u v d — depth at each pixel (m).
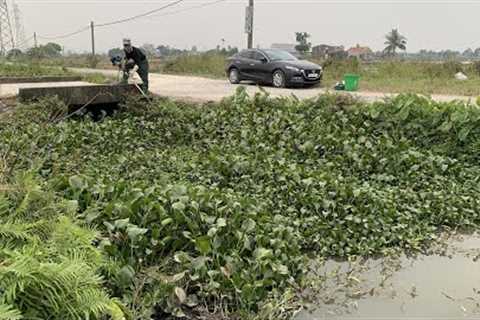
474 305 4.07
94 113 11.34
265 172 6.23
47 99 9.89
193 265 3.88
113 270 3.62
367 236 5.16
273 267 3.99
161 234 4.25
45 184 4.20
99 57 39.88
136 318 3.34
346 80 17.62
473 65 23.89
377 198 5.71
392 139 8.16
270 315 3.61
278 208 5.54
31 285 2.51
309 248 4.98
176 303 3.60
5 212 3.33
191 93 14.90
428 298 4.16
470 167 7.55
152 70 28.80
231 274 3.85
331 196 5.62
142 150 7.95
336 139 7.58
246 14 25.28
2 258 2.71
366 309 3.96
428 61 26.78
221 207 4.60
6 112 9.31
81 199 4.53
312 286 4.18
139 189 4.58
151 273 3.84
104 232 4.07
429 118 8.36
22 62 26.05
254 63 18.97
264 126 8.66
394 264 4.76
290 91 16.97
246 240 4.20
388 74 23.53
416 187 6.60
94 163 6.94
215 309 3.67
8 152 4.86
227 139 8.61
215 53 32.69
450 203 5.98
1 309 2.28
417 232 5.41
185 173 6.41
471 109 8.15
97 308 2.70
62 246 3.05
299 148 7.60
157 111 9.97
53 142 7.43
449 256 5.02
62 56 42.38
